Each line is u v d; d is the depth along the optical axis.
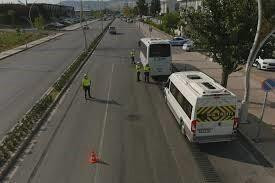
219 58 20.98
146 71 28.16
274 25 15.84
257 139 16.17
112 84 28.06
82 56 41.38
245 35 19.00
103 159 14.64
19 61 40.44
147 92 25.48
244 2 18.55
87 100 23.44
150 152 15.25
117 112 20.78
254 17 18.22
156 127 18.23
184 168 13.85
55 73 32.88
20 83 28.86
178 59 39.88
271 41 19.34
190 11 20.81
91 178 13.15
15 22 104.38
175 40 53.84
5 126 18.88
